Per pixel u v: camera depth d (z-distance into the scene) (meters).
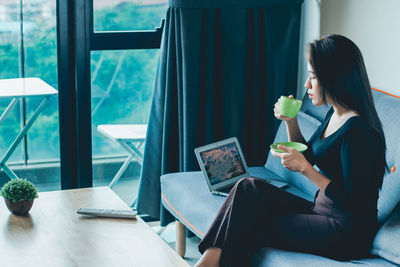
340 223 2.02
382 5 2.84
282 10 3.23
